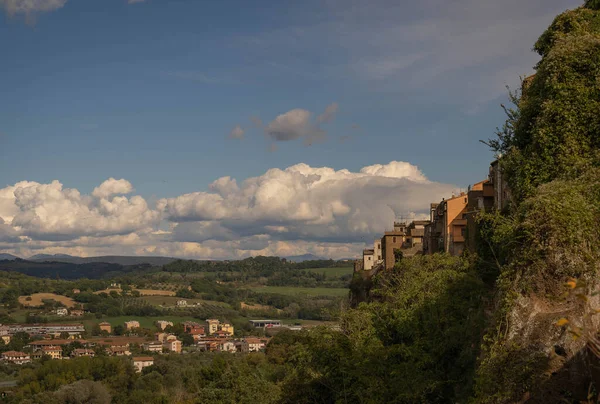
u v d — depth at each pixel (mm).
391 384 32406
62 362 163750
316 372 38406
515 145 32875
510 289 21562
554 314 19484
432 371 32250
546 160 29047
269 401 71500
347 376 35062
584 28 37031
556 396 17984
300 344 40344
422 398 31109
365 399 32406
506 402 19234
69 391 132125
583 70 29688
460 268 41156
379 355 34719
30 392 146750
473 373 26906
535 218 22031
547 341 19094
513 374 19359
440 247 66188
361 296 91625
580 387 17500
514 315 20672
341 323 41312
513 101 35625
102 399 135875
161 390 145125
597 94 29062
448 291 37688
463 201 63125
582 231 20844
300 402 40656
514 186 30812
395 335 40938
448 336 33281
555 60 30141
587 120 28844
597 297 18688
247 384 76562
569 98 29203
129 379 155250
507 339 20438
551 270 20750
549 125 29328
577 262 20156
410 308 39219
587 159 27484
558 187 23219
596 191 22547
